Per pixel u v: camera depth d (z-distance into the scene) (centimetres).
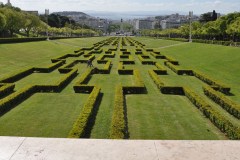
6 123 1980
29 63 5359
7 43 7075
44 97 2720
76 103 2527
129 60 5503
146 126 1962
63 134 1791
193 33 12862
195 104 2477
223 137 1780
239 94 3061
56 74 4159
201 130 1898
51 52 7494
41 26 12694
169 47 9594
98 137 1712
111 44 10862
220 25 10094
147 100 2673
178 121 2078
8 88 2900
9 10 10581
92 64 5197
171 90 2941
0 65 4728
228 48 6456
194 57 6538
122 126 1625
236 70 4500
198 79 3950
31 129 1869
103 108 2331
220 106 2545
